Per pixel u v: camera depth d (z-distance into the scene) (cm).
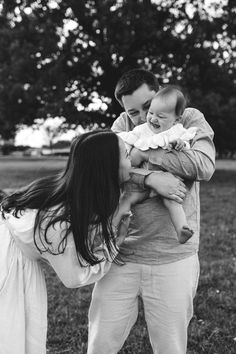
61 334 384
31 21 1848
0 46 2011
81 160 220
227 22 1769
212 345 363
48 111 1806
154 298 249
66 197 222
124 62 1989
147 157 242
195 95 1783
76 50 1908
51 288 486
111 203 222
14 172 2059
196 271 254
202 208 998
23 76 1895
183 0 1745
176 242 244
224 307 435
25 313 234
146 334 383
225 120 2023
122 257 251
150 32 1844
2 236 237
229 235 715
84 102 2006
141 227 245
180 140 234
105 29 1834
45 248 226
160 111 240
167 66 1981
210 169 240
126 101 258
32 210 229
